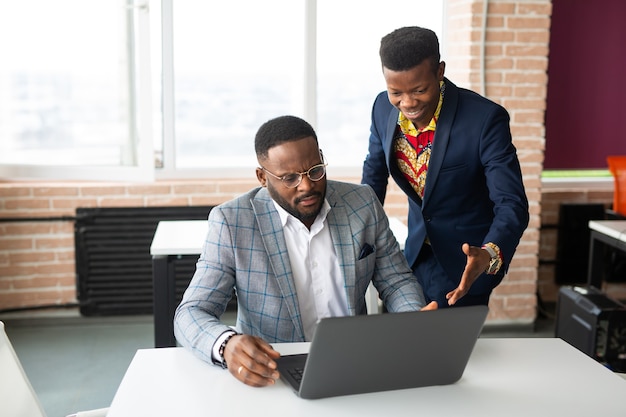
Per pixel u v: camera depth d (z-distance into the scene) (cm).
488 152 232
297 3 439
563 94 474
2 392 170
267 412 158
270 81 446
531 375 180
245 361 171
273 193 198
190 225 356
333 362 159
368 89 453
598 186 483
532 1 401
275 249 202
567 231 470
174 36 435
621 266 457
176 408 160
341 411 159
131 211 427
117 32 403
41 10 399
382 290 218
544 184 480
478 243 246
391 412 159
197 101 443
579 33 468
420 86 216
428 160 242
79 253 428
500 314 430
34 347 400
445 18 443
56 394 342
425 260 256
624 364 327
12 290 427
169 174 445
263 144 192
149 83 400
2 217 419
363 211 214
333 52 446
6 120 406
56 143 411
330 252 209
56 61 404
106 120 411
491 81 407
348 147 459
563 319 352
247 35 439
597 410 162
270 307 202
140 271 434
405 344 162
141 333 423
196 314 191
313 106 448
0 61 400
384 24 446
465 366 173
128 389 168
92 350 397
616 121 481
